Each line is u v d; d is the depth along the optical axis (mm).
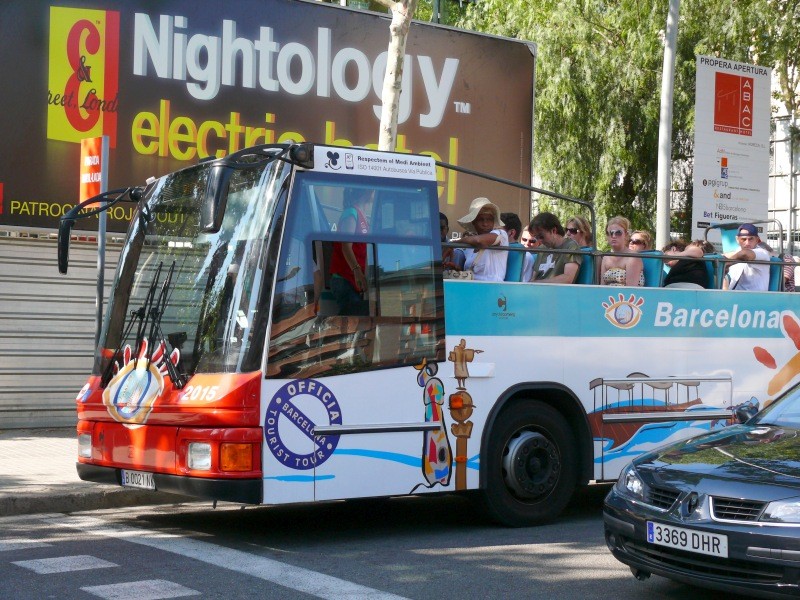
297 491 7863
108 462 8688
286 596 6473
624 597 6652
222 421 7707
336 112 16078
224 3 15172
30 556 7617
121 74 14477
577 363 9500
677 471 6363
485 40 17391
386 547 8164
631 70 23766
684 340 10250
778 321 10969
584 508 10430
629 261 10055
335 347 8109
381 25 16453
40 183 14000
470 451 8781
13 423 13938
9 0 13758
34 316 14086
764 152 19297
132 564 7355
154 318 8547
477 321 8891
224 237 8281
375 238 8398
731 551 5785
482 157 17375
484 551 8039
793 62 25312
